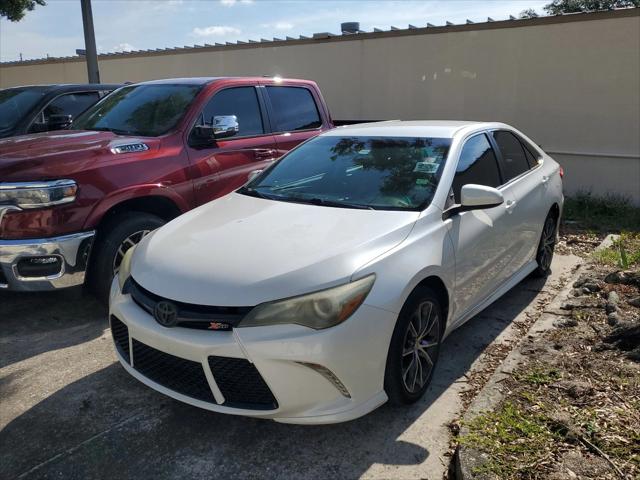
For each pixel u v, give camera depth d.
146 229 4.50
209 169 4.98
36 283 3.95
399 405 3.09
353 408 2.71
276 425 3.04
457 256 3.38
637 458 2.55
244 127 5.51
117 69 14.27
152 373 2.93
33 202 3.87
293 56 11.48
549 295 4.93
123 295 3.10
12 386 3.43
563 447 2.66
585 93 8.61
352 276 2.74
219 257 2.94
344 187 3.75
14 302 4.77
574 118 8.78
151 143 4.68
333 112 11.23
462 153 3.91
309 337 2.58
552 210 5.23
